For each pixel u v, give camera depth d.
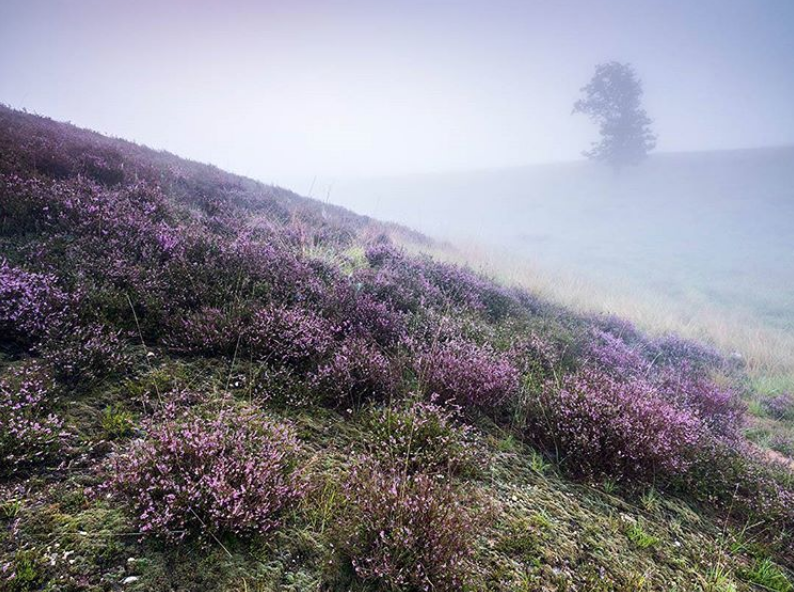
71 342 3.25
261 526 2.31
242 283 5.09
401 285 7.25
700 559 3.10
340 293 5.84
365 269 7.82
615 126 63.22
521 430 4.20
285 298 5.11
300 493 2.50
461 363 4.47
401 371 4.50
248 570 2.13
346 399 3.88
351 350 4.28
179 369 3.62
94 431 2.73
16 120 9.88
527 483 3.43
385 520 2.40
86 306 3.80
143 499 2.17
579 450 3.74
